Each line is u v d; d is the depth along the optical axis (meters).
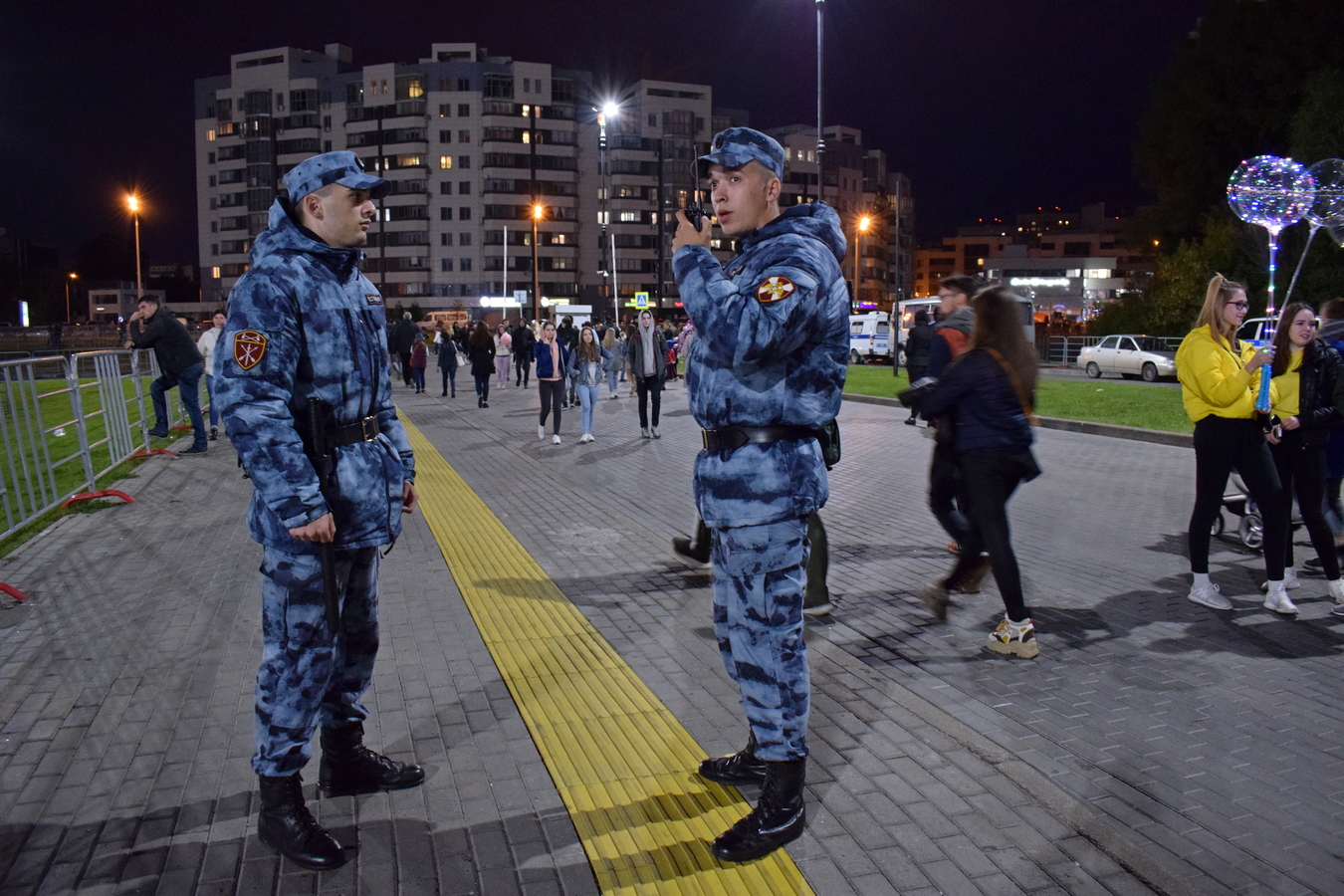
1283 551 4.99
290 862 2.63
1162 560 6.20
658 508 7.95
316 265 2.62
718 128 111.25
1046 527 7.20
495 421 15.74
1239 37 33.34
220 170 114.25
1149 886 2.54
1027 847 2.72
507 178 104.19
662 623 4.75
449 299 105.31
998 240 163.88
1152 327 36.75
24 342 47.78
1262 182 6.11
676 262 2.58
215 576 5.62
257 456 2.41
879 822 2.85
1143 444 12.42
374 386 2.75
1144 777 3.21
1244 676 4.14
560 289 106.88
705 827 2.82
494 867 2.62
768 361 2.48
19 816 2.88
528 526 7.17
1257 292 32.84
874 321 38.94
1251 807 3.00
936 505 4.93
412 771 3.07
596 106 107.88
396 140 104.75
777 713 2.66
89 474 8.10
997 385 4.31
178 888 2.52
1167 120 37.16
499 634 4.57
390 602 5.10
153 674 4.05
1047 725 3.62
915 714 3.66
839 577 5.78
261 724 2.60
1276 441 5.08
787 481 2.58
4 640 4.49
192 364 11.20
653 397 13.29
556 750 3.32
